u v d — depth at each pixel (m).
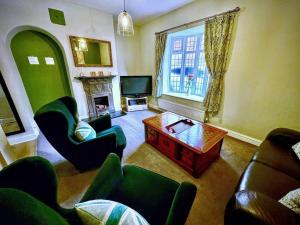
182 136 1.73
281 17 1.76
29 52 2.79
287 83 1.86
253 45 2.05
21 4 2.28
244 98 2.31
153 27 3.64
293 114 1.88
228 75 2.42
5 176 0.55
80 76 3.15
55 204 0.71
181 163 1.78
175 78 3.84
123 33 2.02
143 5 2.82
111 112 3.88
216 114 2.77
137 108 4.06
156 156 2.02
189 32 3.13
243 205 0.69
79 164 1.60
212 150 1.74
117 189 0.99
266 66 1.99
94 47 3.22
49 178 0.68
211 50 2.47
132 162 1.90
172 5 2.81
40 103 3.13
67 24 2.76
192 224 1.15
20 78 2.58
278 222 0.60
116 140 1.67
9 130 2.39
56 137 1.37
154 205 0.88
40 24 2.49
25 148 2.23
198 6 2.59
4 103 2.28
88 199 0.80
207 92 2.70
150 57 4.01
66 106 1.76
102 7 2.91
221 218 1.19
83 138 1.54
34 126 2.74
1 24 2.18
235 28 2.18
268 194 0.89
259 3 1.89
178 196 0.77
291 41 1.74
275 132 1.45
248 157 1.97
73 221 0.64
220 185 1.52
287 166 1.12
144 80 3.96
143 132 2.74
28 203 0.37
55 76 3.19
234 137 2.54
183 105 3.40
